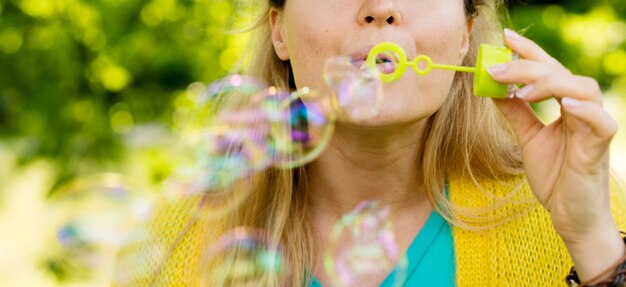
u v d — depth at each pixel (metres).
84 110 3.05
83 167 2.95
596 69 3.83
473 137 1.45
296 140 1.50
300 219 1.47
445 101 1.43
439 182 1.44
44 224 3.79
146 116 3.19
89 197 2.32
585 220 1.17
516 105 1.24
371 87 1.23
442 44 1.26
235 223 1.53
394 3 1.23
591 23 3.80
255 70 1.61
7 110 3.04
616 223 1.41
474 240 1.37
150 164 2.95
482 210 1.40
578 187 1.16
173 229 1.56
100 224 2.23
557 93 1.12
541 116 3.63
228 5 3.16
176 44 3.14
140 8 3.14
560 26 3.62
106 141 3.03
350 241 1.44
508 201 1.40
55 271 2.78
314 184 1.49
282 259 1.44
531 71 1.12
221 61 3.14
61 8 3.01
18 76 3.01
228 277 1.47
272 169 1.52
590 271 1.17
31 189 5.08
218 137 1.63
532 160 1.23
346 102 1.25
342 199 1.46
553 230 1.37
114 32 3.09
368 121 1.24
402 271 1.38
